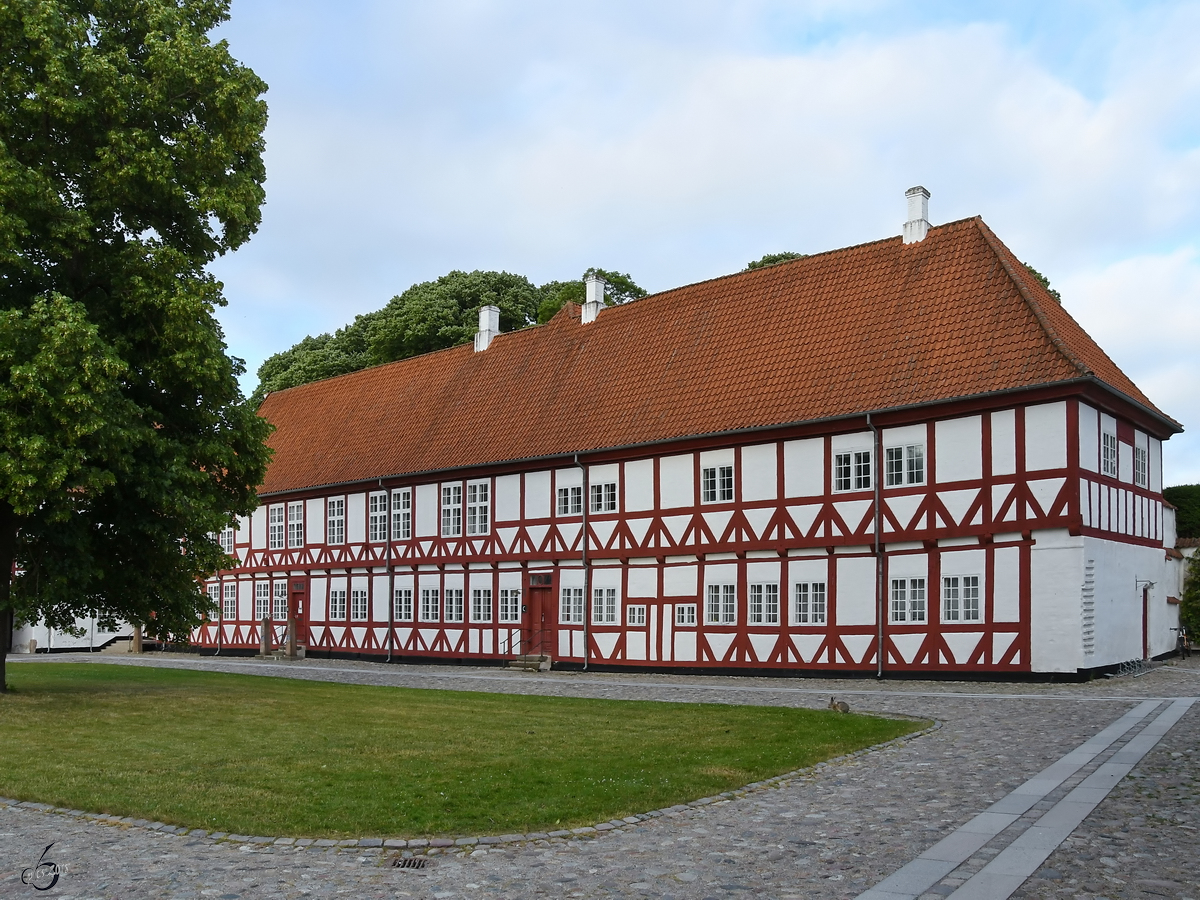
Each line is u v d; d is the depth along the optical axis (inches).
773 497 1111.6
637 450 1227.9
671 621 1197.1
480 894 307.3
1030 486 941.2
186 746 589.3
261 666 1429.6
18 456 736.3
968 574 973.8
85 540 843.4
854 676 1039.0
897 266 1155.3
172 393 874.1
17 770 507.8
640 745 583.2
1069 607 916.6
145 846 365.1
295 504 1765.5
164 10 841.5
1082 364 920.9
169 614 919.7
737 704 792.9
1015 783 450.9
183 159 838.5
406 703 828.0
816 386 1099.3
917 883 306.8
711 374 1225.4
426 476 1508.4
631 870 331.0
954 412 984.3
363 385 1836.9
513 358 1567.4
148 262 816.9
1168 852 335.0
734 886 310.8
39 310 741.3
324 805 422.6
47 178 780.0
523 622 1364.4
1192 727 600.7
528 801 429.7
